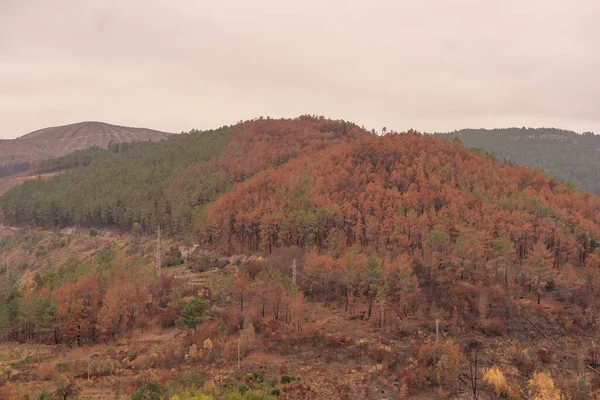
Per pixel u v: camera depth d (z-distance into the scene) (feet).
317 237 442.09
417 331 298.76
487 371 261.65
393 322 308.19
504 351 282.77
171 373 255.50
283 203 484.33
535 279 343.46
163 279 385.70
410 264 358.02
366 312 329.11
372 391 241.76
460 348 283.18
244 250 472.03
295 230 433.07
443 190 476.13
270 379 251.19
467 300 323.98
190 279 414.21
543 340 294.05
